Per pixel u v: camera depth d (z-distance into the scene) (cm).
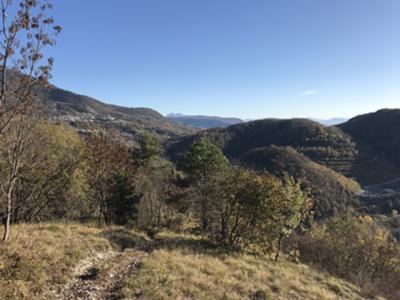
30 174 1695
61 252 1087
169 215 3388
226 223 2061
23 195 1797
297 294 1198
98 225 2088
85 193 2320
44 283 858
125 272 1088
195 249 1650
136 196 2777
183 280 1062
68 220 2092
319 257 2455
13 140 995
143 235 2038
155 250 1444
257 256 1791
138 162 3516
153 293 908
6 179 1205
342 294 1367
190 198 3005
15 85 797
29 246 1017
